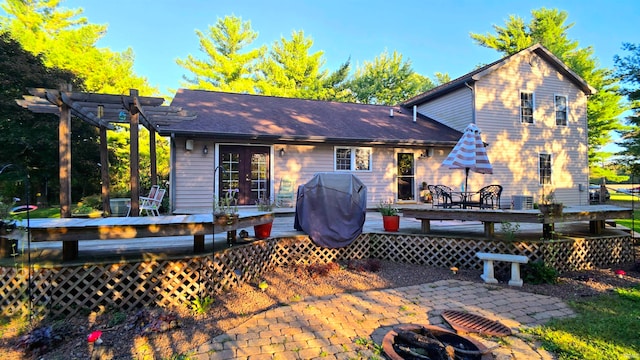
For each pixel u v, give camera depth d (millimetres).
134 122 5750
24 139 12141
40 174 14039
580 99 14102
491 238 5340
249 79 25188
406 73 28828
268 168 10094
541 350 2746
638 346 2785
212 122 9695
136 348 2805
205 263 3975
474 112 12219
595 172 23359
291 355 2668
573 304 3793
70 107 5426
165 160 19484
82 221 3809
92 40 22875
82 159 14906
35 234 3412
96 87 20172
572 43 22797
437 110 14039
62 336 2979
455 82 12969
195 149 9336
